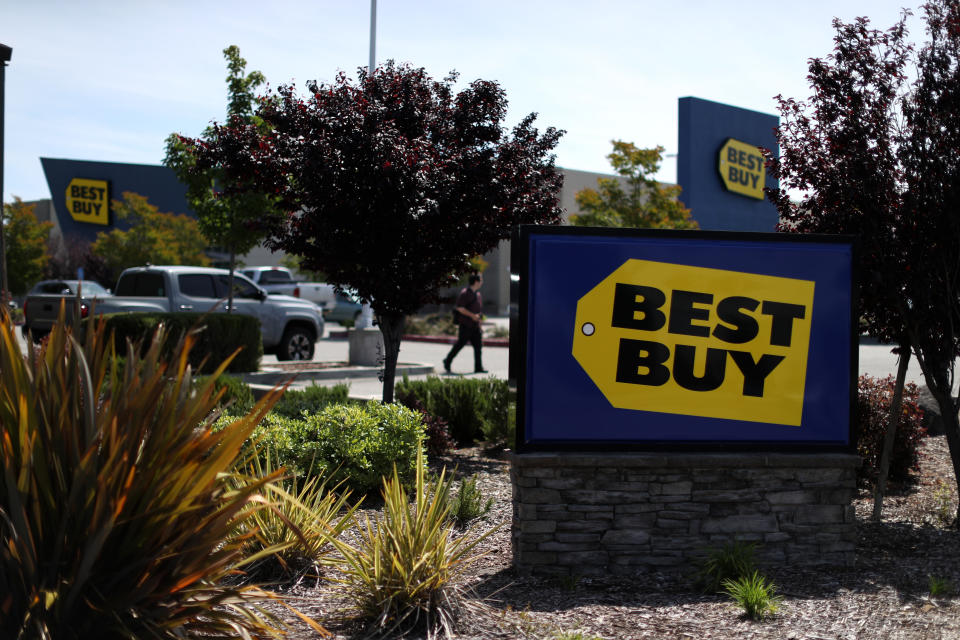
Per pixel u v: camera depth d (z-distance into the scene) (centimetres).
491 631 413
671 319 521
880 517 644
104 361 356
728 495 520
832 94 633
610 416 517
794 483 525
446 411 989
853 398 530
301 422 707
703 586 488
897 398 647
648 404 519
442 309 4850
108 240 4312
